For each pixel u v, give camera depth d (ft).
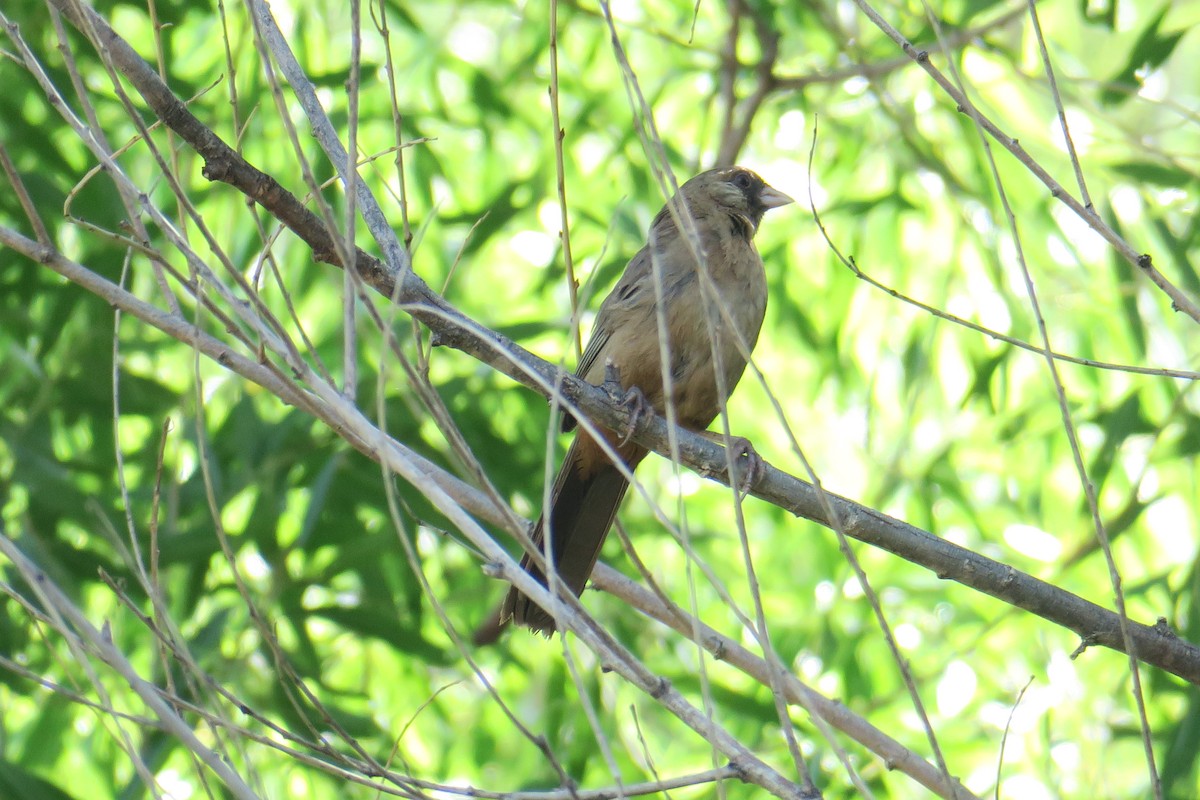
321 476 33.83
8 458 36.04
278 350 15.69
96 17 17.84
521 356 21.45
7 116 35.35
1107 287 41.45
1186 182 38.37
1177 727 32.50
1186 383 36.40
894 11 45.83
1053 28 47.09
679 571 43.16
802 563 43.37
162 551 32.27
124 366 36.76
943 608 41.29
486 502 21.65
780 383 47.98
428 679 41.22
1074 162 17.43
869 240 44.88
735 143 44.27
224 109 38.86
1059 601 21.47
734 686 40.70
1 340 38.32
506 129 46.37
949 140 44.65
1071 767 36.88
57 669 35.12
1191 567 33.63
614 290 28.91
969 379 43.21
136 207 18.45
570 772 35.50
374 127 43.55
